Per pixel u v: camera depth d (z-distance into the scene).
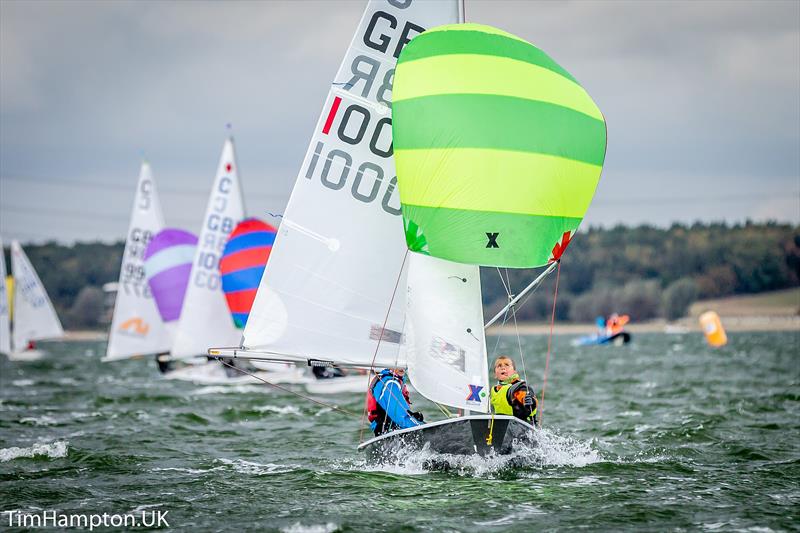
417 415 52.91
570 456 56.66
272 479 52.47
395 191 56.12
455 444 50.38
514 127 49.53
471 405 50.16
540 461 54.22
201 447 65.75
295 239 55.31
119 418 84.31
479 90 49.88
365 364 55.22
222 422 80.94
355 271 55.72
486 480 49.97
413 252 51.12
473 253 49.84
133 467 57.09
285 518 43.47
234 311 114.56
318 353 55.34
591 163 51.69
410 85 50.97
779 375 132.50
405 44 56.47
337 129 55.53
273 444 67.06
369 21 55.84
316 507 45.25
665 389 110.75
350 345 55.53
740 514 43.19
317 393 107.81
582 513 43.47
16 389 126.88
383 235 56.00
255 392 111.12
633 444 63.69
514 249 50.03
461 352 50.28
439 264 50.78
